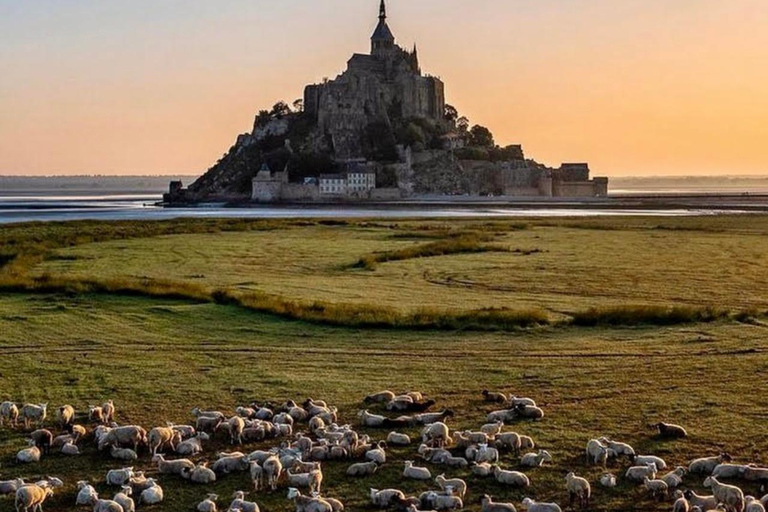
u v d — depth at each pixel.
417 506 24.53
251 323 56.47
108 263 99.69
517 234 147.62
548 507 23.55
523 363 43.66
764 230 157.75
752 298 69.75
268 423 31.84
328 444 29.16
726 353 45.25
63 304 64.00
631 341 49.25
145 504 24.98
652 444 29.89
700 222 184.12
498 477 26.56
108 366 43.31
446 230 155.62
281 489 26.19
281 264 99.38
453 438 30.83
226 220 189.50
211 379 40.44
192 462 28.31
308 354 46.53
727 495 23.94
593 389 37.84
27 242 123.56
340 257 107.50
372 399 36.31
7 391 38.06
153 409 35.16
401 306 65.31
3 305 63.75
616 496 25.41
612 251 113.88
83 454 29.66
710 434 30.89
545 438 30.69
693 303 67.12
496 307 64.25
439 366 43.25
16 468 28.17
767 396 36.12
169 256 108.69
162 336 51.94
